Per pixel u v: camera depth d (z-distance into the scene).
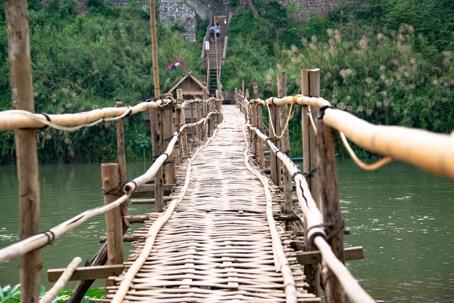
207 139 13.77
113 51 29.20
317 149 3.12
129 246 11.54
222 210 6.61
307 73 4.92
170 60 30.28
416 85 26.95
